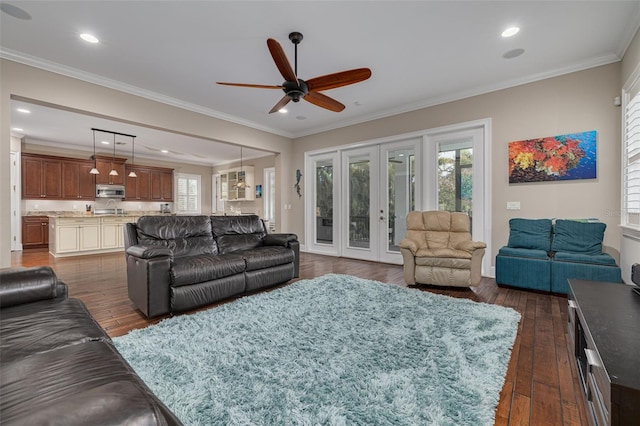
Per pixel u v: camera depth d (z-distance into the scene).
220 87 3.96
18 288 1.52
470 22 2.61
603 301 1.63
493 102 3.92
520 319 2.47
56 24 2.61
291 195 6.53
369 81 3.81
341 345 1.95
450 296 3.12
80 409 0.53
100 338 1.27
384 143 5.10
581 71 3.34
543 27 2.68
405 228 4.88
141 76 3.64
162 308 2.51
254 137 5.70
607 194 3.20
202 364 1.71
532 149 3.62
